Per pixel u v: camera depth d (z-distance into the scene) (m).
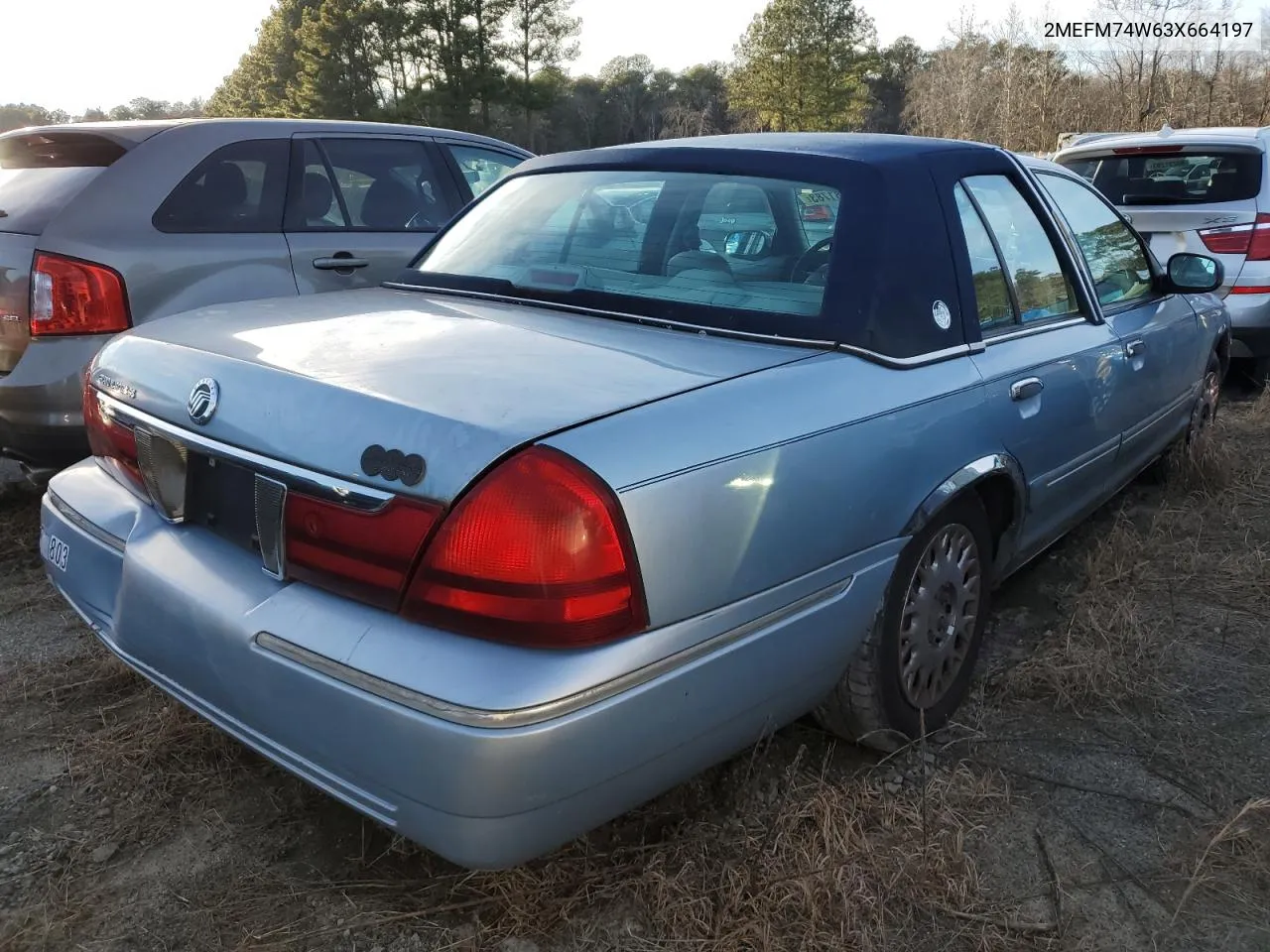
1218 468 4.63
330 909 2.08
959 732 2.73
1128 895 2.14
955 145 2.93
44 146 4.39
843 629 2.21
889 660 2.40
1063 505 3.31
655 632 1.76
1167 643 3.21
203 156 4.39
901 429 2.27
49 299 3.82
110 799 2.44
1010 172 3.11
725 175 2.72
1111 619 3.23
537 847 1.72
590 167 3.07
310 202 4.74
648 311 2.45
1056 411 2.97
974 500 2.66
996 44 29.69
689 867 2.10
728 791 2.40
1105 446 3.49
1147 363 3.75
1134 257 4.02
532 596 1.63
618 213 2.83
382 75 59.22
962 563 2.67
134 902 2.11
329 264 4.68
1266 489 4.72
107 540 2.29
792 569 2.01
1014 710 2.88
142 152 4.21
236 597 1.92
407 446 1.71
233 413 1.97
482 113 57.00
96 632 2.33
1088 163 7.27
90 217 3.98
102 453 2.43
